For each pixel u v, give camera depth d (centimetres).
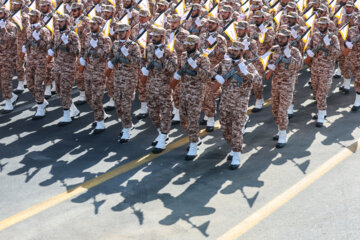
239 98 697
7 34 952
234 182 684
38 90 949
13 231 578
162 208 620
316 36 850
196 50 715
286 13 1041
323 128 865
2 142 850
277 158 755
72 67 904
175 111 930
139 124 931
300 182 670
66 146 832
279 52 766
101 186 686
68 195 661
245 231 559
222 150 799
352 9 1007
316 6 1062
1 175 724
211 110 859
